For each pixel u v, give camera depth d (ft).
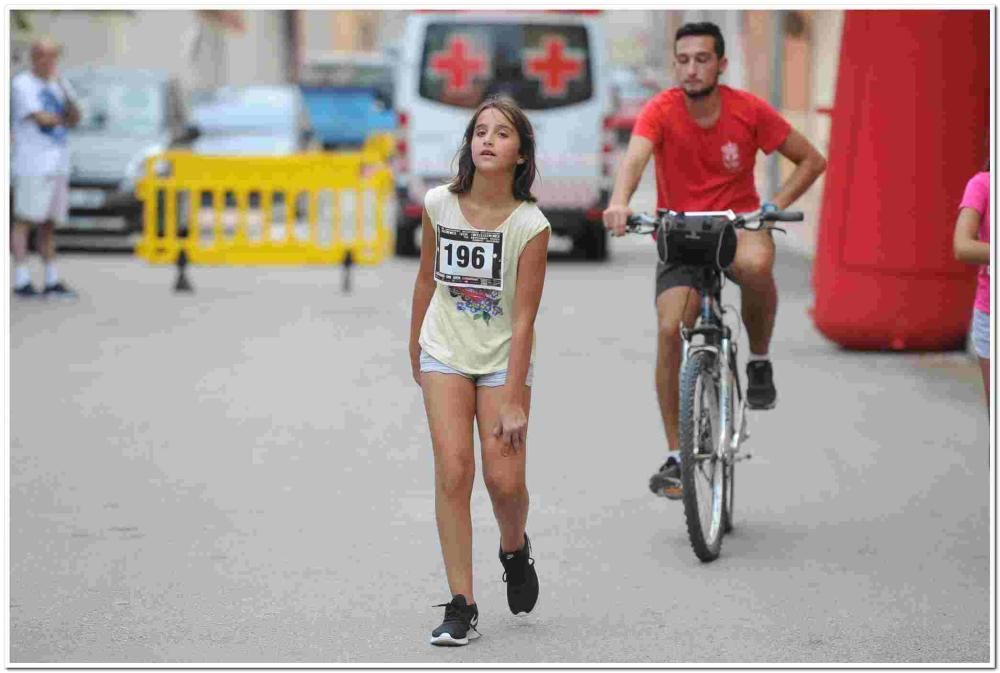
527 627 36.60
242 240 109.60
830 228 79.87
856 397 67.97
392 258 133.49
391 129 276.41
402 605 38.32
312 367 75.25
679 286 44.19
